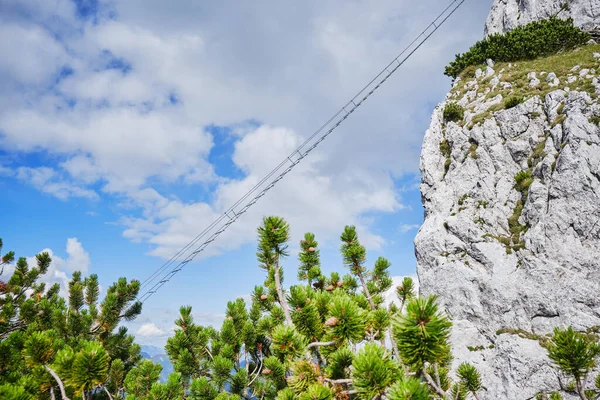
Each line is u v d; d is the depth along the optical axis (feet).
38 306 42.50
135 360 46.11
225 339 27.53
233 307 29.81
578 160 71.82
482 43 133.69
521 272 69.72
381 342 13.05
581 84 86.94
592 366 11.74
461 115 108.88
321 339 13.05
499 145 91.04
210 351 28.07
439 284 79.46
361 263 21.75
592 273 63.26
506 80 109.29
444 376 18.37
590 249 65.36
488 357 65.31
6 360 18.78
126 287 42.65
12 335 19.44
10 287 51.57
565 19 126.41
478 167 92.02
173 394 21.57
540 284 65.92
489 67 121.60
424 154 108.17
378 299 20.95
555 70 99.96
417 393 7.52
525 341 61.67
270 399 24.48
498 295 69.51
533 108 89.92
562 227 69.00
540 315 63.93
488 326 69.10
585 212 68.03
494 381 61.36
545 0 137.49
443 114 114.32
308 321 13.11
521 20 143.84
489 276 73.05
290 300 13.57
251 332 27.63
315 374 11.46
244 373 24.99
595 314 59.52
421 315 8.16
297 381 11.49
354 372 8.73
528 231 74.08
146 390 24.98
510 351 61.67
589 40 112.16
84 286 51.67
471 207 87.51
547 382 55.21
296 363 11.84
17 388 12.41
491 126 94.84
